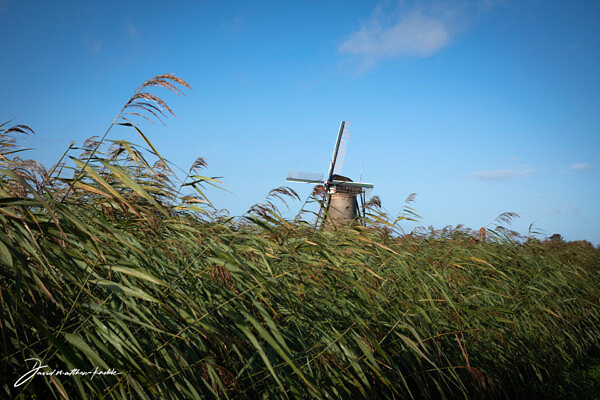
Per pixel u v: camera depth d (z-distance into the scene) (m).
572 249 13.95
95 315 2.86
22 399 2.43
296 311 4.27
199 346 3.35
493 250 9.47
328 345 4.02
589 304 10.19
